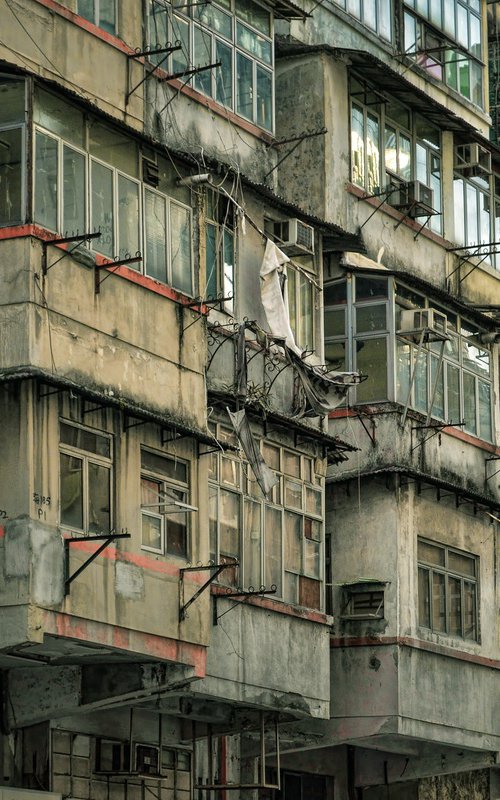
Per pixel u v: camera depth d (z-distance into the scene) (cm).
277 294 2872
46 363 2292
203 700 2747
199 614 2520
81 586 2303
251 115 2991
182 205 2619
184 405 2550
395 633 3111
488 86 4138
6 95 2334
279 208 2967
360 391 3244
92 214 2425
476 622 3366
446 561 3306
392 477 3188
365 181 3369
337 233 3111
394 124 3472
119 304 2441
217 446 2606
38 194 2327
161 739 2709
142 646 2408
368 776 3350
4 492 2252
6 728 2522
